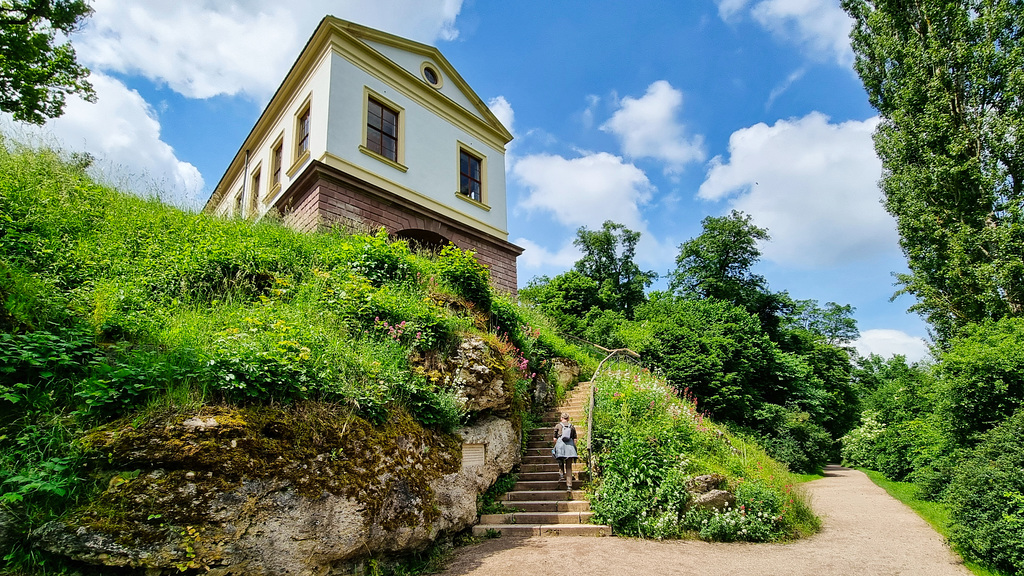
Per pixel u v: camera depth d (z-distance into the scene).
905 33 18.58
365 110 14.02
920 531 9.27
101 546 3.52
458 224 15.49
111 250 7.64
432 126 15.99
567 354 15.18
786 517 8.57
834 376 35.34
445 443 6.80
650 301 35.78
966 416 11.62
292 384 5.09
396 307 7.73
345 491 4.84
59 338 4.56
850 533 9.00
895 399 23.86
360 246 9.66
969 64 16.66
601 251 41.75
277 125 16.25
